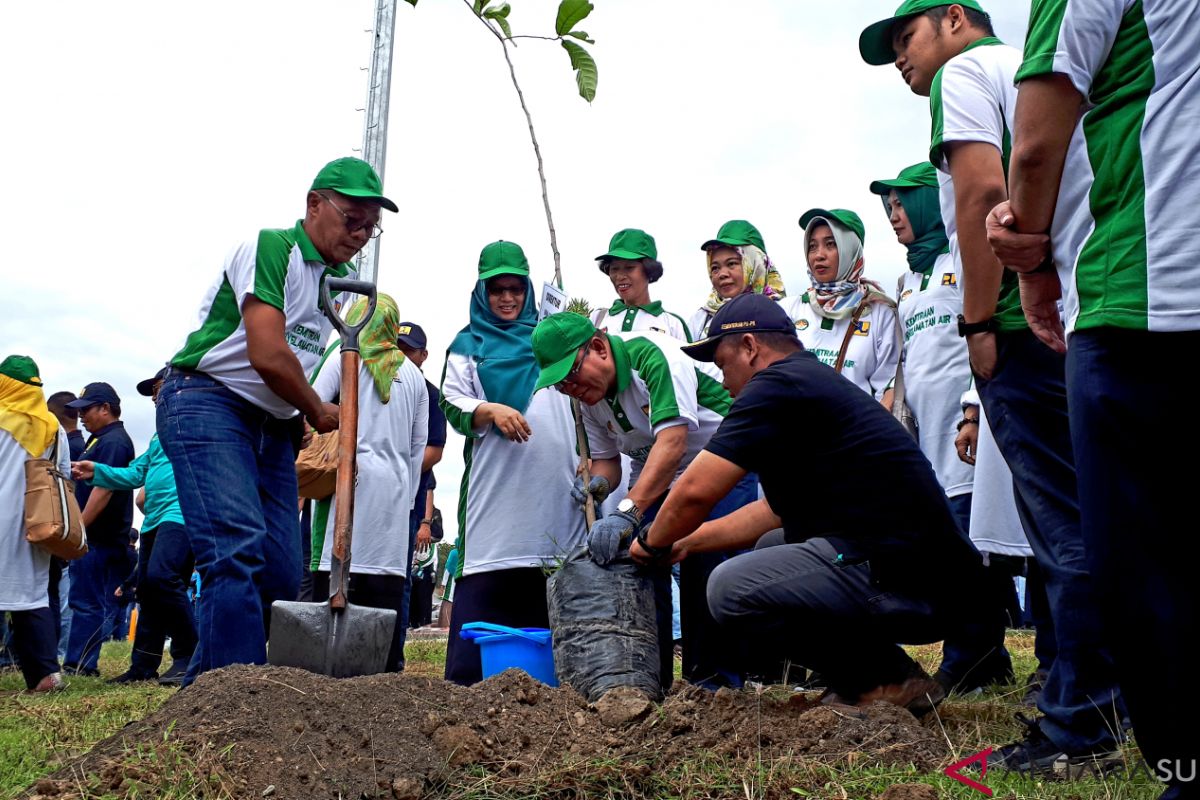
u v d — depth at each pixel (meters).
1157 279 1.96
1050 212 2.28
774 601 3.56
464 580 4.82
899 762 2.98
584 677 3.70
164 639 6.75
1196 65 2.00
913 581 3.55
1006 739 3.39
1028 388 3.14
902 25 3.87
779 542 4.08
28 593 5.98
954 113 3.21
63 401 8.87
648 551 3.78
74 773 2.77
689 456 4.57
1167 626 1.98
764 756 3.03
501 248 5.18
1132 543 2.00
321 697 3.07
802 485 3.67
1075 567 2.96
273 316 4.08
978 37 3.78
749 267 6.17
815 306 5.73
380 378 5.63
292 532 4.36
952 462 5.04
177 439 4.09
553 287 4.90
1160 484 2.01
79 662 7.19
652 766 2.98
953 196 3.52
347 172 4.28
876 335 5.55
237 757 2.80
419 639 10.51
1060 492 3.06
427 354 7.06
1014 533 4.38
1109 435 2.02
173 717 2.99
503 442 4.82
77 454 8.80
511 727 3.13
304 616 3.62
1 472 5.97
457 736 3.00
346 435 3.81
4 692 5.91
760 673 4.65
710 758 3.02
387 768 2.87
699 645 4.59
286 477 4.40
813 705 3.60
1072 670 2.94
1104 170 2.08
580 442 4.54
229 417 4.14
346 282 3.97
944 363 5.09
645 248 6.27
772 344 3.87
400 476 5.71
